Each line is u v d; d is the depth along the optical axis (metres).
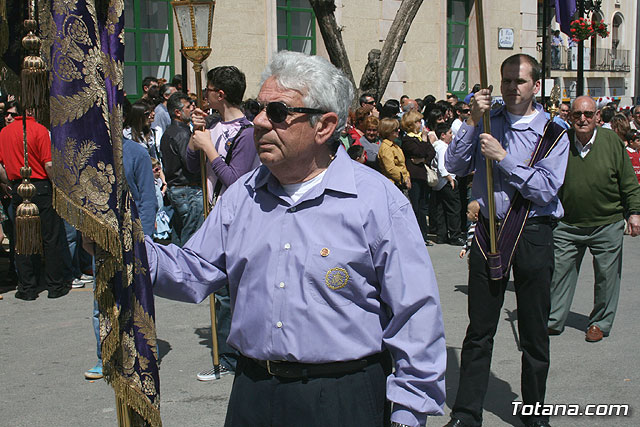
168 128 6.18
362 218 2.19
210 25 4.32
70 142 2.01
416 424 2.18
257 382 2.30
